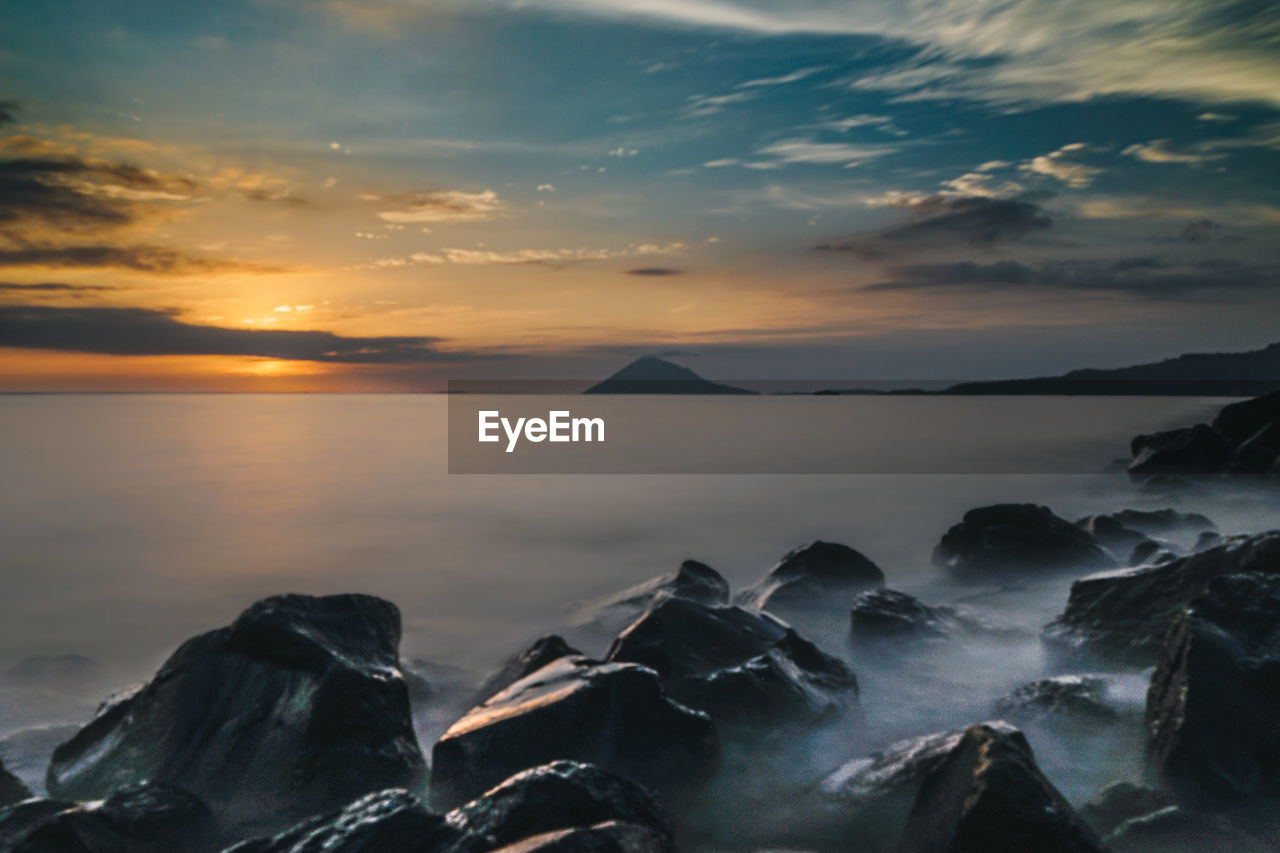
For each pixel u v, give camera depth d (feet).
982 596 46.03
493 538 81.82
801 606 41.65
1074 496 95.30
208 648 25.63
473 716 23.09
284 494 114.32
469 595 59.11
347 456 175.01
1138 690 25.32
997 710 26.66
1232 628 21.57
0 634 51.37
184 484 125.39
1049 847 14.53
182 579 66.13
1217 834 17.39
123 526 90.33
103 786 22.53
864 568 45.39
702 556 71.46
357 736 22.52
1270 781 18.31
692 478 128.06
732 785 22.49
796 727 25.18
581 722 21.20
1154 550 45.14
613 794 16.56
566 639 42.60
